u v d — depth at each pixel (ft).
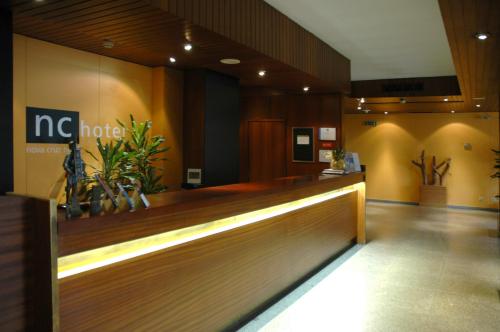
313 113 25.05
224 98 19.19
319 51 19.21
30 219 6.00
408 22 16.58
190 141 18.39
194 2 11.32
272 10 15.07
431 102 30.50
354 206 21.13
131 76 16.70
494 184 36.32
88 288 6.76
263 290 12.17
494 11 11.72
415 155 39.24
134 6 10.16
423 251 20.03
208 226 9.72
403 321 11.68
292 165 25.73
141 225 7.45
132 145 16.52
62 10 10.47
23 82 12.95
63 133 14.12
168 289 8.44
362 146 41.27
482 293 14.05
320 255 16.52
